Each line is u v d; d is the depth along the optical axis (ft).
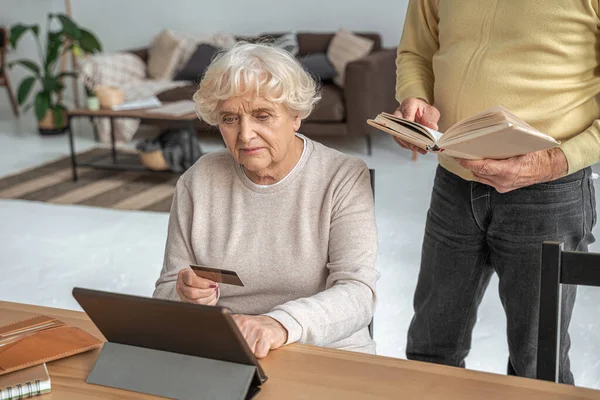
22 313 5.08
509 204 6.07
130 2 25.30
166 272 5.93
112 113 17.33
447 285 6.66
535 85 5.82
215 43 23.25
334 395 3.93
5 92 27.61
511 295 6.34
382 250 12.85
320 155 5.85
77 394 4.05
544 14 5.66
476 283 6.64
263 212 5.77
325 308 4.98
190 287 5.09
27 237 13.91
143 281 11.84
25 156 20.34
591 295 10.76
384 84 19.58
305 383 4.06
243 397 3.85
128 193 16.67
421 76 6.75
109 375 4.14
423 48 6.83
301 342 4.79
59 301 11.20
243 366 3.92
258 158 5.40
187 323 3.81
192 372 3.99
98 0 25.66
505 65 5.88
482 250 6.51
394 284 11.50
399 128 5.35
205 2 24.38
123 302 3.86
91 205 15.84
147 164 17.57
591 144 5.68
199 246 5.88
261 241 5.75
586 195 6.14
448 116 6.28
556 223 6.03
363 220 5.62
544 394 3.91
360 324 5.25
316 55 21.42
